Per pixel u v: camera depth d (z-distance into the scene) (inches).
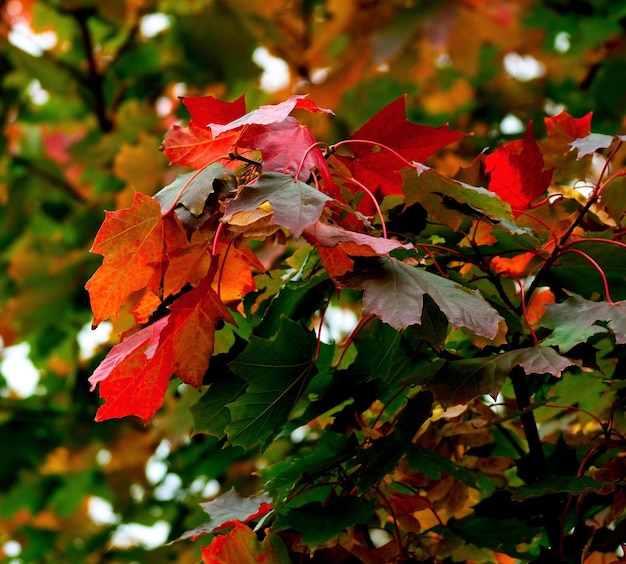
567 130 91.0
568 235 87.1
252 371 84.4
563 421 94.5
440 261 87.7
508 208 84.2
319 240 80.8
